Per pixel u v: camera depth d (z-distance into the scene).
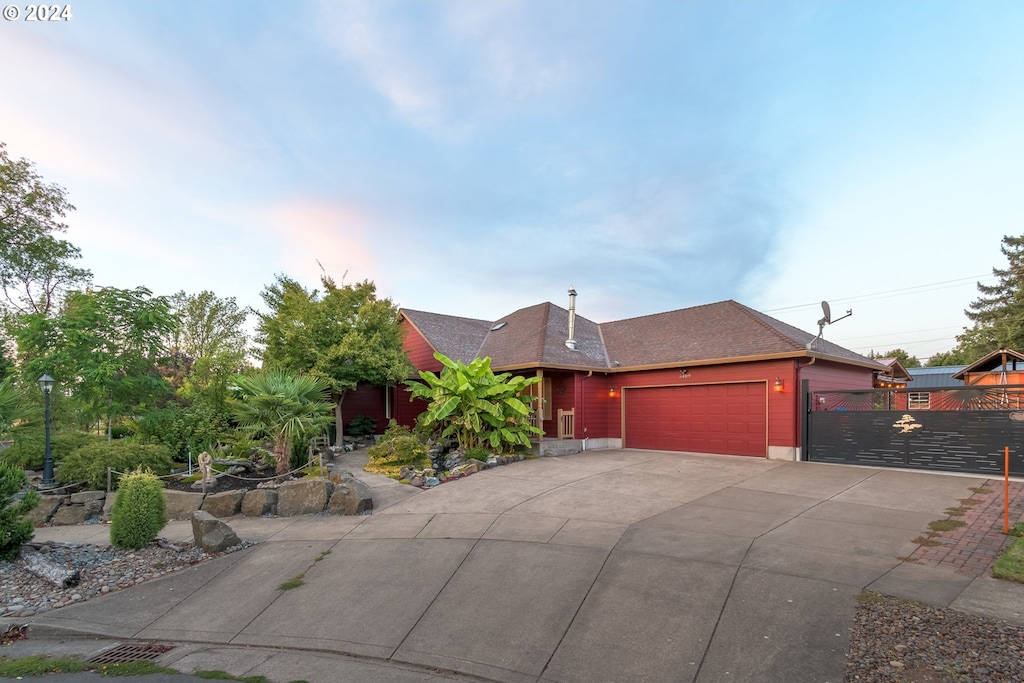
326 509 8.73
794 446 12.32
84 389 11.80
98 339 11.99
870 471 10.68
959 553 5.54
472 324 21.16
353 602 5.22
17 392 10.70
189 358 30.72
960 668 3.32
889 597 4.44
